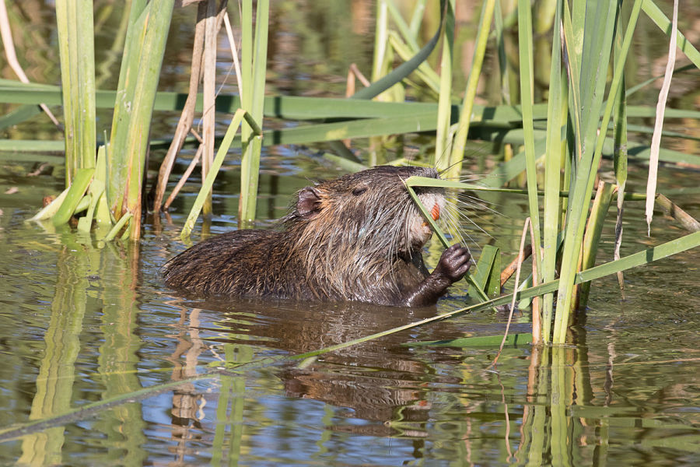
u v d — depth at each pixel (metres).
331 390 6.98
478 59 13.09
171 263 11.25
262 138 13.93
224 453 5.80
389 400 6.80
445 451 5.90
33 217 13.29
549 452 5.89
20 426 6.07
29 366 7.27
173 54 24.25
